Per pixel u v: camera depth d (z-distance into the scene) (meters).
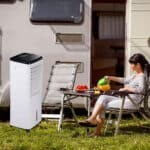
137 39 10.03
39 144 8.23
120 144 8.29
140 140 8.48
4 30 10.09
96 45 11.80
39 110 9.47
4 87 10.12
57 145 8.16
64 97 9.14
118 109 8.83
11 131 9.12
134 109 8.90
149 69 8.96
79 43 10.06
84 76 10.08
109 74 11.63
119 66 11.73
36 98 9.29
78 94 8.89
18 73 9.06
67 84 9.75
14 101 9.20
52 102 9.81
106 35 11.53
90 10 10.03
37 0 10.07
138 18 9.98
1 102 10.12
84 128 9.30
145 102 9.01
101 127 8.96
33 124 9.23
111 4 11.34
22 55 9.34
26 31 10.08
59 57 10.08
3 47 10.11
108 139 8.56
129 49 10.06
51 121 9.78
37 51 10.09
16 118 9.23
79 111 10.52
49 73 10.07
